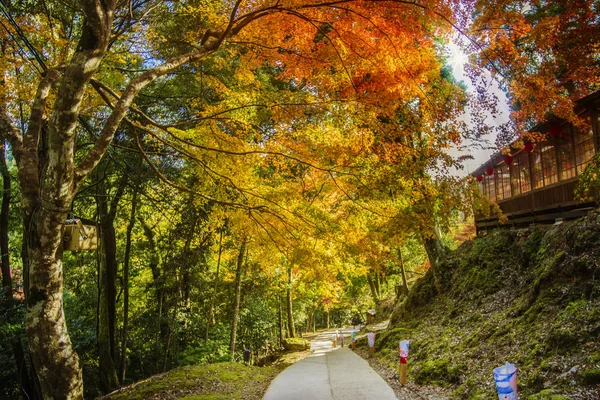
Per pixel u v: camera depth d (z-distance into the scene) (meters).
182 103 11.08
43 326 5.20
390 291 36.59
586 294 6.92
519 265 11.01
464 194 8.38
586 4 8.97
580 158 10.96
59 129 5.17
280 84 11.79
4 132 5.96
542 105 9.36
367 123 7.45
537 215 13.47
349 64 7.60
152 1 9.44
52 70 6.16
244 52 9.34
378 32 7.16
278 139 7.81
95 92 8.37
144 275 20.12
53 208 5.22
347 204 8.48
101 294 13.20
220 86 8.85
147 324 16.67
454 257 15.01
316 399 7.91
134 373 16.89
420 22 7.40
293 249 8.55
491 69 9.05
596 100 9.81
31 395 10.20
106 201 13.31
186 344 18.61
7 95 7.39
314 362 13.60
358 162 7.64
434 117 7.95
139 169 11.56
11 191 12.88
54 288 5.34
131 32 9.08
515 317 8.36
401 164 7.57
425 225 8.44
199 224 14.03
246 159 8.00
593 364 5.25
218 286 20.72
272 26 7.64
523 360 6.55
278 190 8.41
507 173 16.39
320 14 7.33
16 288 14.82
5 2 7.79
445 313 12.47
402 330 13.67
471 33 8.32
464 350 8.52
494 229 16.25
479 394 6.25
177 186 7.70
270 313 24.53
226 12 8.16
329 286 21.11
